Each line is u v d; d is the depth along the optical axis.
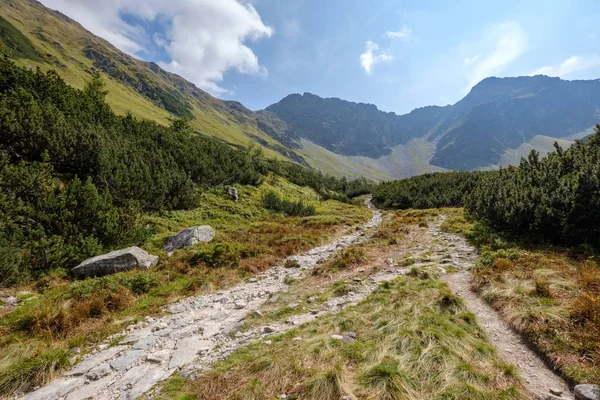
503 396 4.30
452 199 37.16
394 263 12.73
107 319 8.71
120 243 15.19
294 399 4.60
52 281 11.24
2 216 12.21
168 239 18.08
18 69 28.12
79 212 14.49
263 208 31.94
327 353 5.73
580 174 11.78
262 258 15.71
